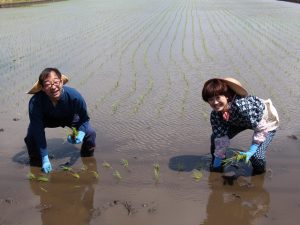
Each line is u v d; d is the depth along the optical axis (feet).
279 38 21.06
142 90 12.22
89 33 24.94
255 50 17.90
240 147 8.05
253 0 52.85
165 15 35.04
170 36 22.54
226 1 53.06
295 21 27.86
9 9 45.60
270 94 11.44
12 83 13.89
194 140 8.53
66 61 16.96
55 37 23.80
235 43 19.77
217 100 6.40
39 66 16.28
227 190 6.55
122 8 44.45
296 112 9.95
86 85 13.06
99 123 9.65
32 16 36.91
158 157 7.81
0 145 8.63
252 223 5.71
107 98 11.56
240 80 12.96
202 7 43.24
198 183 6.78
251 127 6.72
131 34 23.85
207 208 6.08
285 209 6.00
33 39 23.29
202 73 14.02
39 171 7.43
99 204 6.27
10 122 10.03
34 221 5.90
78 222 5.83
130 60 16.56
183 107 10.55
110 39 22.31
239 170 7.15
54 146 8.46
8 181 7.09
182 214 5.95
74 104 7.39
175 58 16.60
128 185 6.81
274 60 15.84
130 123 9.59
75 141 7.32
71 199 6.45
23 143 8.71
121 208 6.13
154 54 17.58
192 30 24.68
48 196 6.56
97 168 7.46
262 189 6.54
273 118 6.62
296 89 11.84
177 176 7.05
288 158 7.54
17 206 6.30
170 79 13.35
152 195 6.48
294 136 8.43
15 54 18.98
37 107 7.27
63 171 7.38
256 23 27.35
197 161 7.57
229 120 6.67
